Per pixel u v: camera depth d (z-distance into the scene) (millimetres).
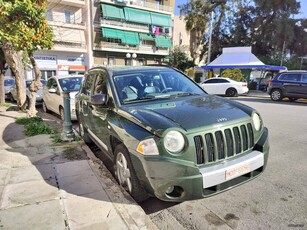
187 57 33438
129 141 2775
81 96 5105
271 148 5172
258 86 21578
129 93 3543
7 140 5422
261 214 2824
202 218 2785
